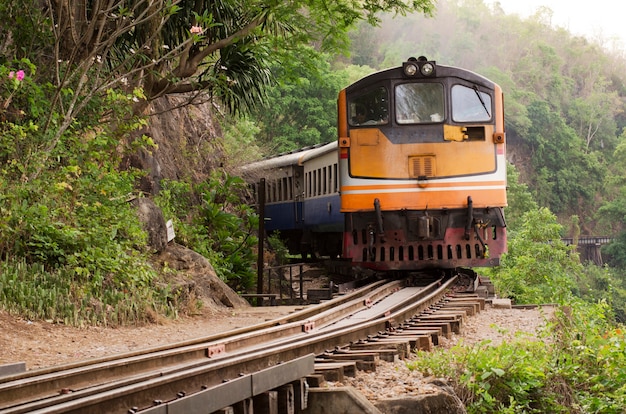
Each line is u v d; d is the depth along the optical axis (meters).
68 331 13.22
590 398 10.77
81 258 15.51
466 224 22.22
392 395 9.37
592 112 149.12
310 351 11.02
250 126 41.06
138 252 17.31
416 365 10.80
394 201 22.09
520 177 128.38
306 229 33.81
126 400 7.41
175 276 18.38
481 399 9.93
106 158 18.88
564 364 11.42
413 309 15.83
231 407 7.87
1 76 16.23
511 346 11.41
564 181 129.50
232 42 22.80
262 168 36.88
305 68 25.22
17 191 15.23
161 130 28.69
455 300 19.06
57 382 8.06
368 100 22.47
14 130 15.97
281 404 8.68
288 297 26.75
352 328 12.50
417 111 22.34
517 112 129.62
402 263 22.27
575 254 39.81
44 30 19.08
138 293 15.73
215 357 10.16
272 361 9.95
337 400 8.81
